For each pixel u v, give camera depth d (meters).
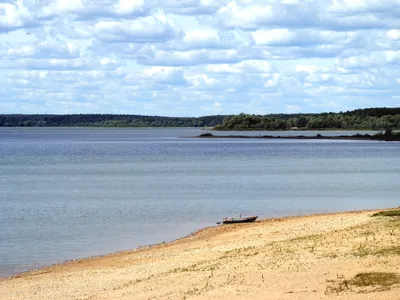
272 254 32.44
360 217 46.09
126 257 39.38
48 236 49.72
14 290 30.86
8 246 45.81
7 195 79.88
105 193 81.00
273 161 140.50
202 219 57.28
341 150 189.12
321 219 49.38
